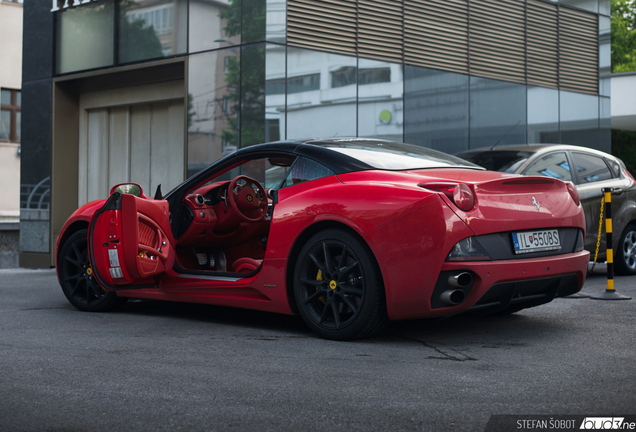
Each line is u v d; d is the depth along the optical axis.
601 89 13.10
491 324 4.00
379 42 9.73
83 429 2.14
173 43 9.28
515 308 4.08
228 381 2.69
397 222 3.28
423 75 10.30
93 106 10.44
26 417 2.26
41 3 10.45
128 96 10.03
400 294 3.29
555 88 12.35
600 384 2.59
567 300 4.98
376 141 4.26
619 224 6.70
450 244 3.20
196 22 9.02
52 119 10.27
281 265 3.74
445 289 3.22
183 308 4.92
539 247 3.53
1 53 18.80
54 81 10.30
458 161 4.11
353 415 2.24
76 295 4.88
